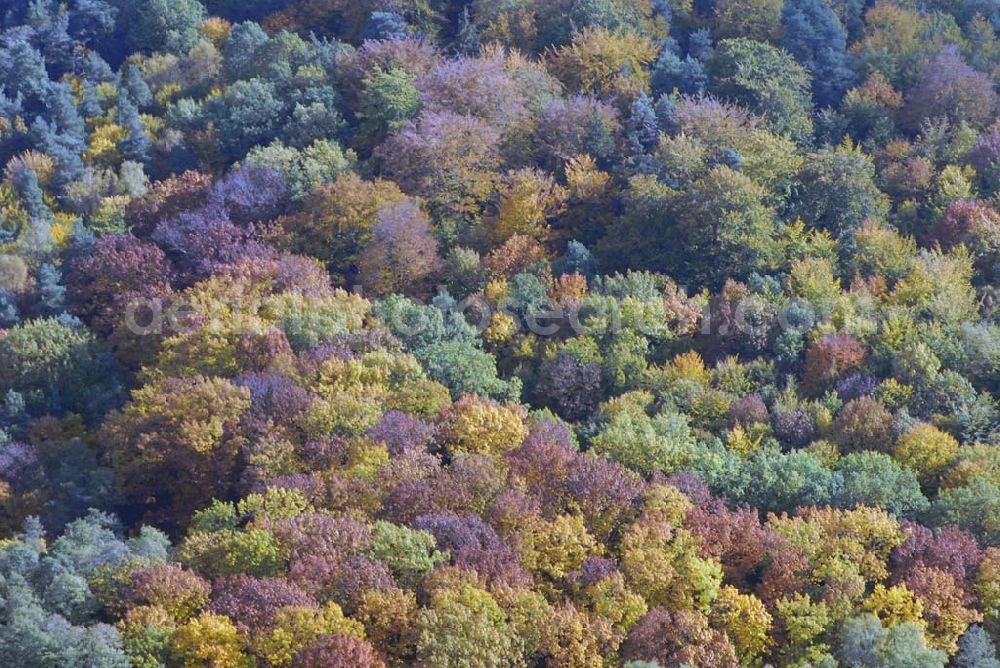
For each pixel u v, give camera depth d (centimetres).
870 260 13875
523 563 10150
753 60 16462
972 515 10788
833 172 14762
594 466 10900
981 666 9844
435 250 14100
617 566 10219
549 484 10869
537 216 14538
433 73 16350
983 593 10212
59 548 10181
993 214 14375
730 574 10438
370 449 11006
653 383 12444
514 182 14850
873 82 16712
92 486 11556
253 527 10281
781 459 11250
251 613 9388
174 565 9925
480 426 11294
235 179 14950
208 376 12338
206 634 9212
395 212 14062
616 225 14412
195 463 11488
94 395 12825
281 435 11412
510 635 9488
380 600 9538
